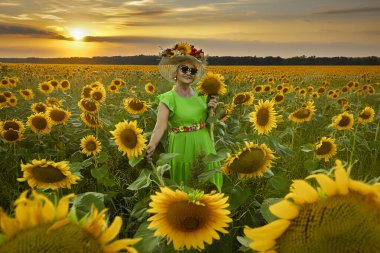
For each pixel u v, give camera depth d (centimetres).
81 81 1605
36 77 1766
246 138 402
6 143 496
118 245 124
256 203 296
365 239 120
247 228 133
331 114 923
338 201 129
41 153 486
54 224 118
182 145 381
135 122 344
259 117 371
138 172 417
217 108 448
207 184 334
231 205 271
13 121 504
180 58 379
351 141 568
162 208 175
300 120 566
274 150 391
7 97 731
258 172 293
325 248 122
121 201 374
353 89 1123
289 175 460
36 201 123
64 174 276
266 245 132
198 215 172
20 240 115
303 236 127
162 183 286
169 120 389
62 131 554
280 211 130
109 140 485
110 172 411
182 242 170
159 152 442
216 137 479
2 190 377
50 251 113
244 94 570
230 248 243
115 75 2023
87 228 123
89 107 509
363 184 125
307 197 130
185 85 390
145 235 215
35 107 624
